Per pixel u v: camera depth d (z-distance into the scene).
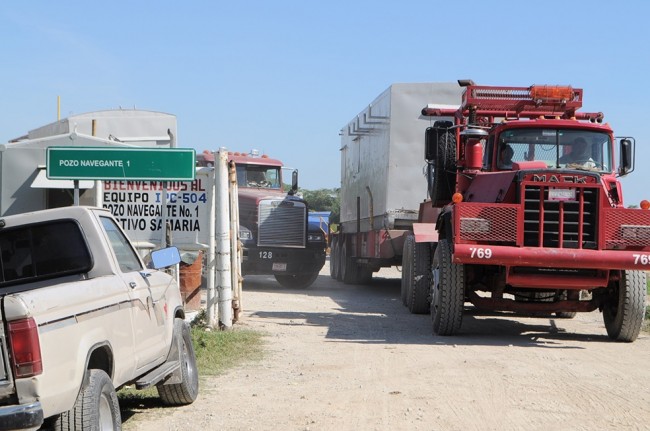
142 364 6.95
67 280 6.73
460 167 15.14
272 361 10.82
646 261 12.20
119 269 6.89
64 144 12.65
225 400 8.50
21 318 4.83
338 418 7.68
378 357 11.17
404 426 7.39
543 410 8.04
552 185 12.33
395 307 18.00
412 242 17.20
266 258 22.20
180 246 13.08
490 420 7.62
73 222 6.80
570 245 12.36
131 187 13.02
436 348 12.07
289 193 23.98
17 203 12.47
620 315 12.88
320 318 15.59
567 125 14.11
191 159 11.36
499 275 13.09
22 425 4.77
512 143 14.18
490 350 11.95
